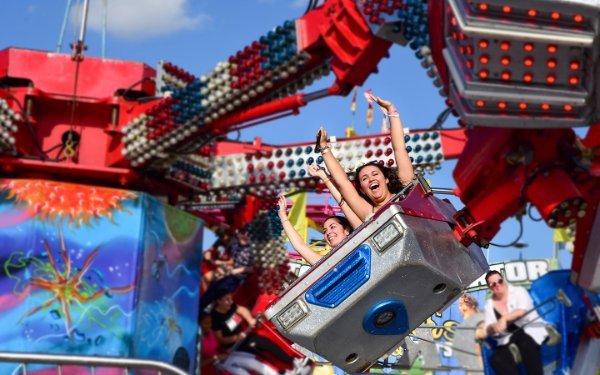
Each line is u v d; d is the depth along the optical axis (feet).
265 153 45.55
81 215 41.91
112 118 44.39
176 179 45.42
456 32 21.95
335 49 33.65
